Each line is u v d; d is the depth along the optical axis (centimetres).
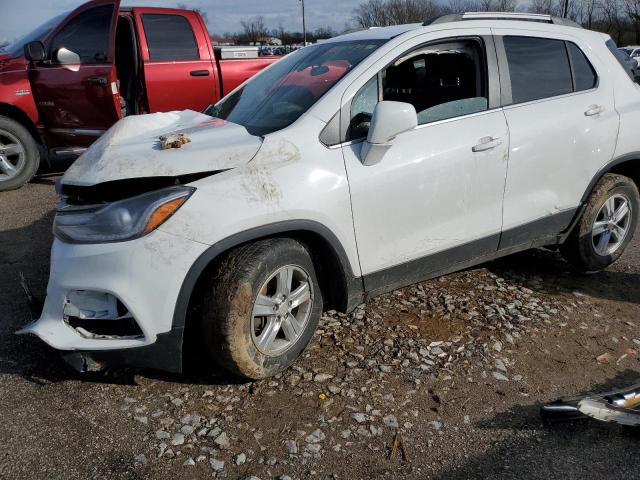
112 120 634
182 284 260
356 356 320
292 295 297
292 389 292
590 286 418
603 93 401
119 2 618
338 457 248
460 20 359
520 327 354
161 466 241
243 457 246
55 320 274
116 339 268
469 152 336
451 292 397
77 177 282
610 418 262
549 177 376
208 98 691
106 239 258
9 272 430
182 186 264
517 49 371
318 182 289
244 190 270
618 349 336
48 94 650
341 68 331
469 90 351
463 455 251
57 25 655
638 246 498
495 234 364
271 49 1084
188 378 301
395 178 312
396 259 327
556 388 299
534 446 257
